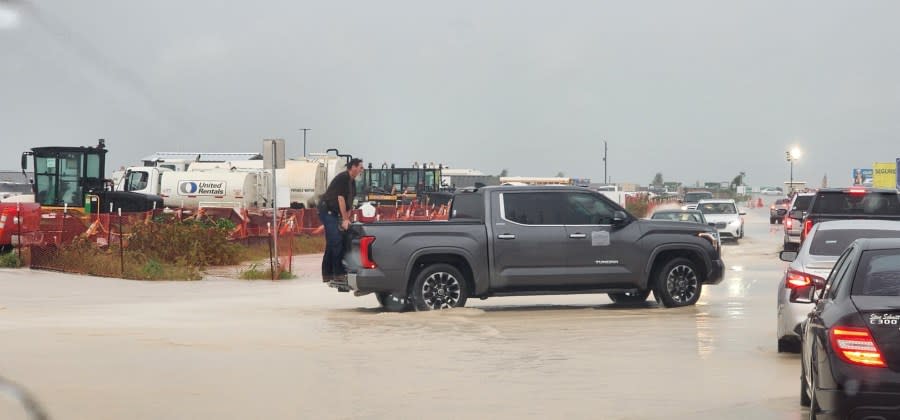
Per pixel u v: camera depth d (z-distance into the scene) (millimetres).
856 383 8062
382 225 19297
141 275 27375
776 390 11547
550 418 10039
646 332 16562
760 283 26594
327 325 17344
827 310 8844
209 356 13883
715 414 10242
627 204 78875
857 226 14672
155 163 62469
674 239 20266
